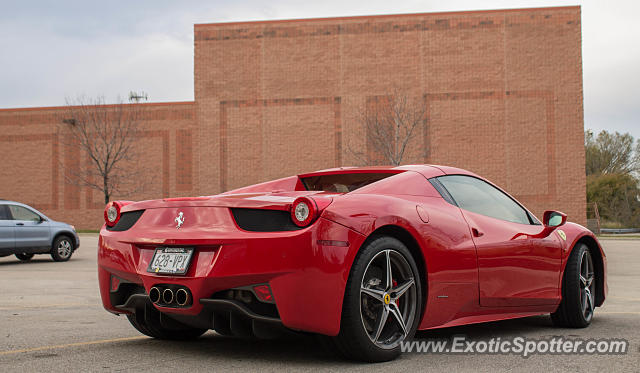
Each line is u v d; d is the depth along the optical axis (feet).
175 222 10.35
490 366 10.05
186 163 100.01
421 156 95.20
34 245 40.09
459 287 11.39
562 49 94.02
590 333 13.58
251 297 9.61
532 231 13.64
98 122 101.09
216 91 99.81
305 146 97.71
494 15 95.04
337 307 9.40
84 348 11.51
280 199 9.93
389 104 96.17
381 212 10.16
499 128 94.32
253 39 99.35
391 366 9.87
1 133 103.19
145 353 11.00
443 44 95.76
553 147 93.50
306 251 9.25
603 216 147.84
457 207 12.09
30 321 15.31
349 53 97.45
